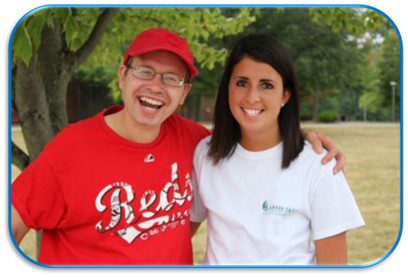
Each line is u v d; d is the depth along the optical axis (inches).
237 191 100.0
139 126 94.8
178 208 99.3
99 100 874.1
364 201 359.3
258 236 97.6
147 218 95.8
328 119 1035.9
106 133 94.4
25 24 96.0
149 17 188.7
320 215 96.8
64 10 100.1
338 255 98.2
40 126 128.4
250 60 95.1
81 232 94.3
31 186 90.6
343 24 169.3
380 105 1034.1
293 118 99.6
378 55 954.7
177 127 104.0
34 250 231.1
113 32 190.2
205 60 205.8
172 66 93.8
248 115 96.3
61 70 133.6
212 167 102.3
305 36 812.0
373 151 593.9
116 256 94.2
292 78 97.9
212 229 103.2
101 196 92.8
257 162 99.4
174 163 99.7
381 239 269.7
